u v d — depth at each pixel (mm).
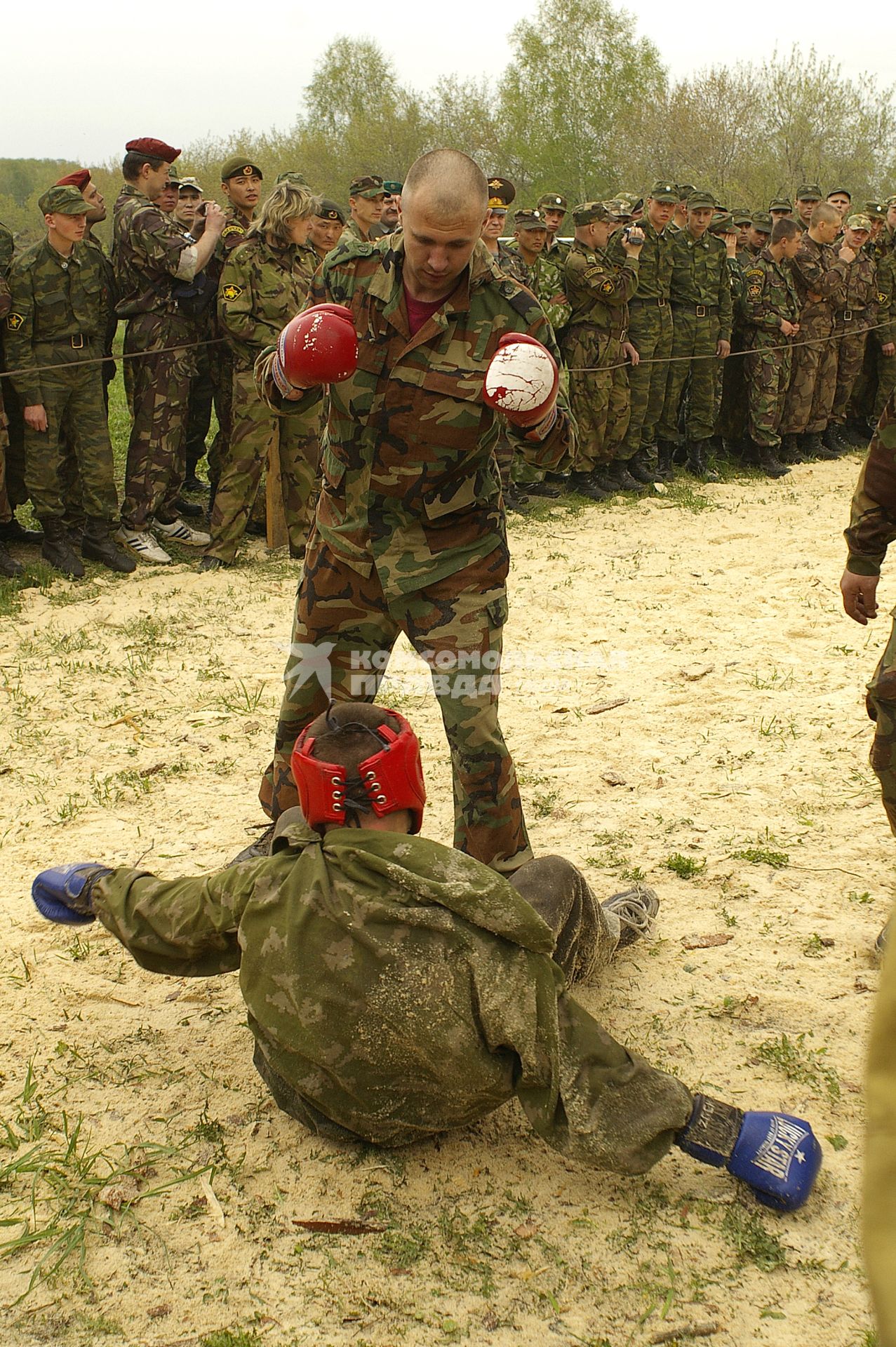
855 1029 3109
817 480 11133
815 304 11516
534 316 2984
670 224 10305
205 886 2623
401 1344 2219
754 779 4602
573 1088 2426
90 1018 3195
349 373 2830
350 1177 2621
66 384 7223
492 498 3195
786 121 32656
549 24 39125
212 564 7664
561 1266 2391
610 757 4832
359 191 8094
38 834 4230
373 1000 2387
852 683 5574
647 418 10438
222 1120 2805
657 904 3600
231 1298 2328
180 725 5227
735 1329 2238
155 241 7254
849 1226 2477
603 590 7238
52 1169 2643
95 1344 2229
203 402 8938
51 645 6207
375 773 2492
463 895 2385
